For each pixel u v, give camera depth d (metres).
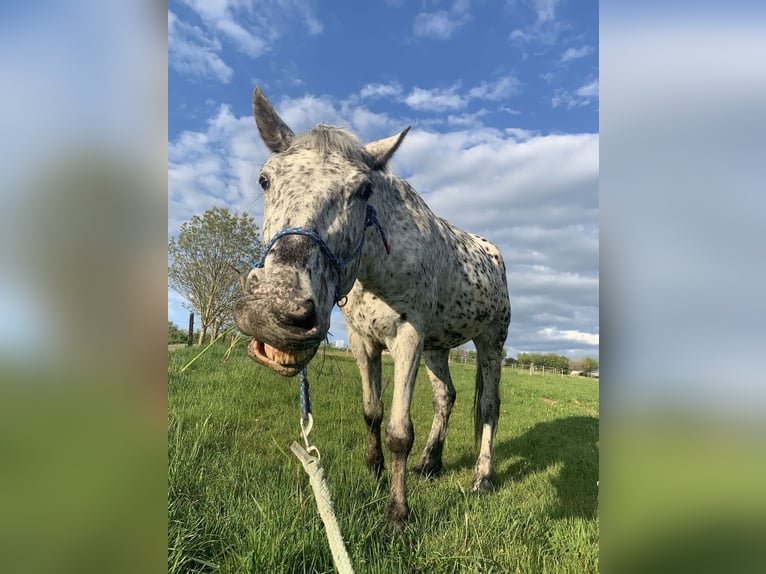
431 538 2.82
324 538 2.45
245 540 2.44
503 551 2.72
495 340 5.01
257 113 3.03
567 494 4.17
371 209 3.01
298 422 5.63
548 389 16.97
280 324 2.01
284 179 2.48
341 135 2.77
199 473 3.23
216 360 8.72
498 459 5.67
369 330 3.57
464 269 4.38
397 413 3.24
